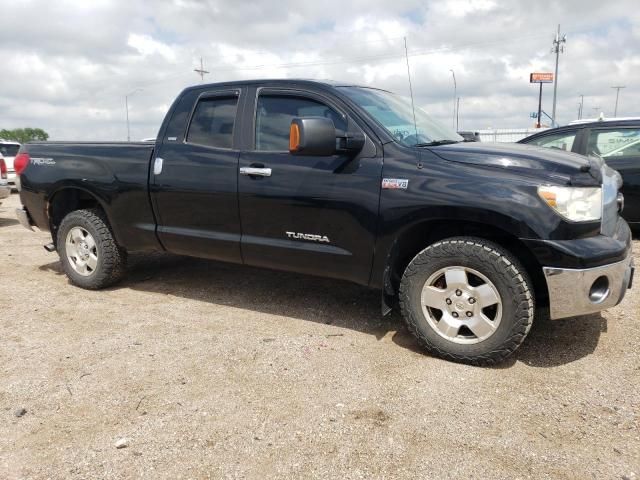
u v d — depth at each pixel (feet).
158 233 15.42
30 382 10.75
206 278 18.38
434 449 8.47
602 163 12.56
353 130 12.45
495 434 8.86
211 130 14.53
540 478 7.77
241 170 13.62
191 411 9.61
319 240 12.87
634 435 8.79
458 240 11.19
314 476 7.86
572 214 10.41
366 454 8.36
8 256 22.27
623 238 11.54
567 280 10.37
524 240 10.44
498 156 11.23
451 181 11.13
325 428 9.07
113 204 15.98
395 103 14.49
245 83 14.21
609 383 10.52
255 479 7.80
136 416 9.47
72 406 9.83
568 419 9.29
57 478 7.84
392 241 11.84
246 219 13.79
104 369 11.30
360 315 14.62
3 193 32.94
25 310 15.12
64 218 17.17
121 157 15.81
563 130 25.46
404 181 11.59
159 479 7.80
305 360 11.68
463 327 11.57
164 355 12.00
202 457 8.31
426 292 11.56
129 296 16.47
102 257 16.55
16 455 8.40
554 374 10.91
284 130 13.47
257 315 14.67
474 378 10.75
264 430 9.02
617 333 12.92
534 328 13.32
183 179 14.58
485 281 10.91
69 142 17.17
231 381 10.75
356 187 12.14
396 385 10.52
